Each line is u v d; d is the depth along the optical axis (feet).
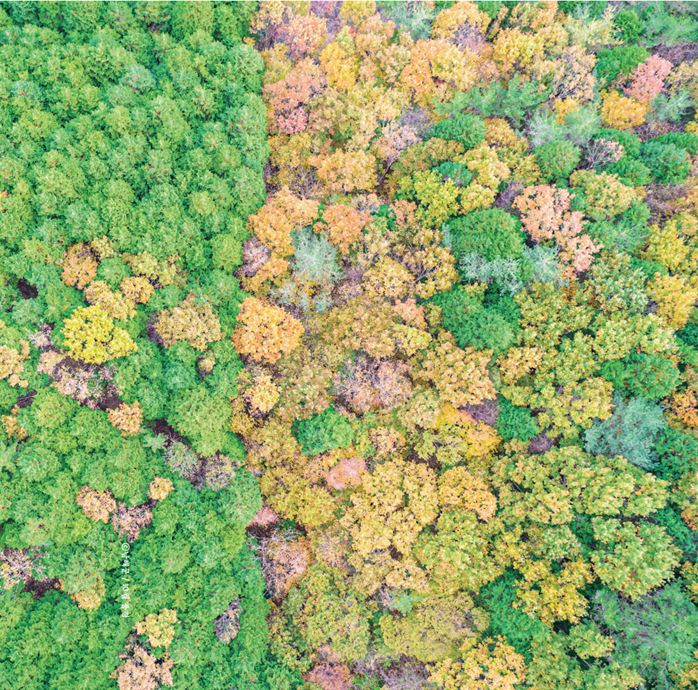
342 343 99.50
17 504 79.97
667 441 90.22
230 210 104.42
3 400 84.12
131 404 89.86
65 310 89.30
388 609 93.35
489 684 82.89
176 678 81.61
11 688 75.51
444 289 101.55
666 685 79.30
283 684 86.28
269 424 95.86
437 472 98.89
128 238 95.25
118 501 86.58
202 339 93.15
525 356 94.63
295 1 116.16
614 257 98.48
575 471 89.04
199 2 110.32
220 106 109.09
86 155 98.32
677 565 84.38
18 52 101.71
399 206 104.88
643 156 106.73
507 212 104.22
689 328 96.68
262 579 93.76
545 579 86.43
